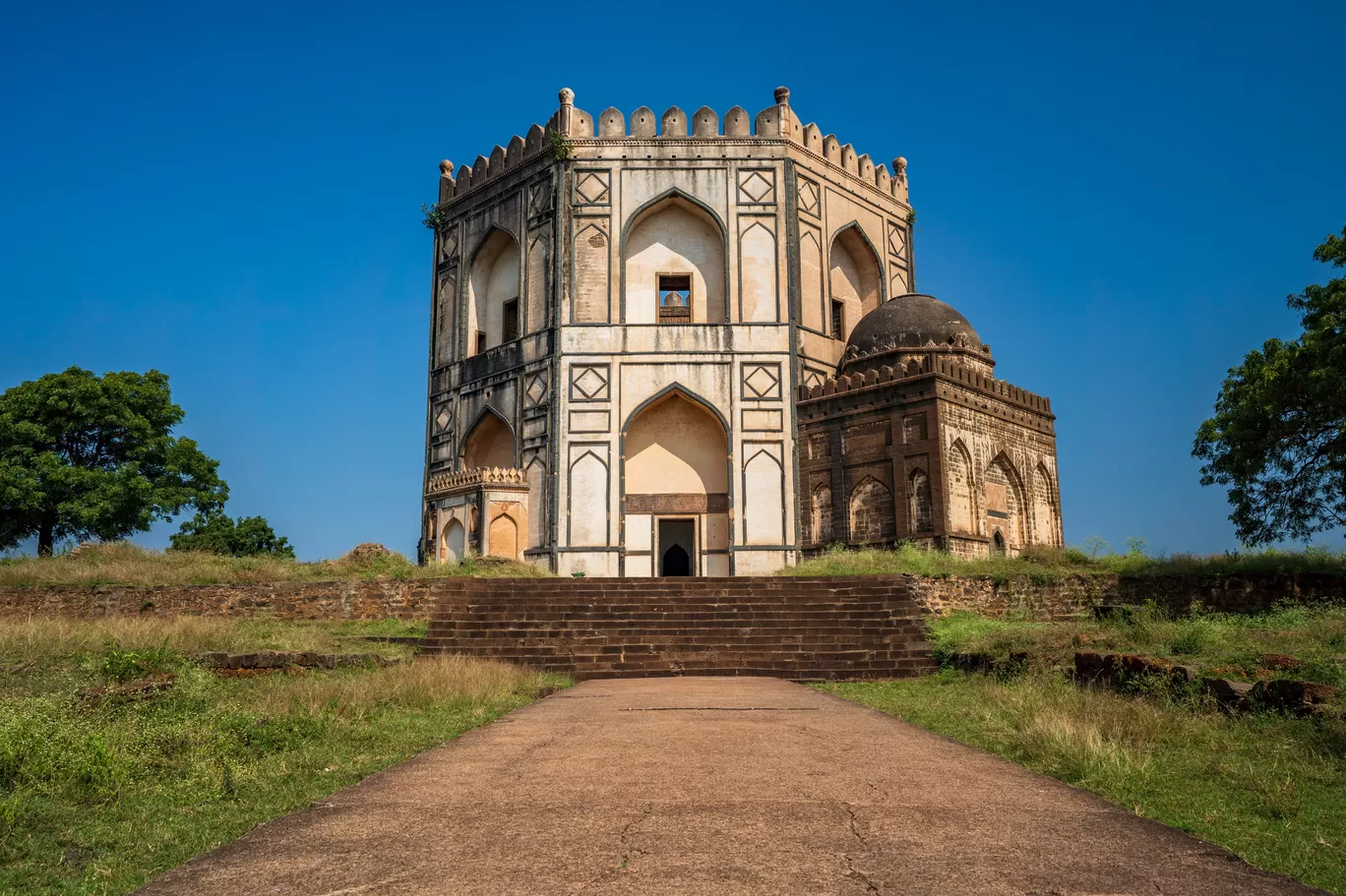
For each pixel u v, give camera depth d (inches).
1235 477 692.7
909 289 1201.4
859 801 217.8
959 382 920.3
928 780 242.1
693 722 353.4
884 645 589.9
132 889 165.9
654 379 1011.9
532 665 572.7
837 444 961.5
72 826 206.4
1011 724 324.5
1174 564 695.7
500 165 1126.4
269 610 682.8
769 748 290.7
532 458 1019.9
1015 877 162.6
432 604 674.2
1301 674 326.6
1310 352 609.6
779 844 182.1
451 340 1149.1
